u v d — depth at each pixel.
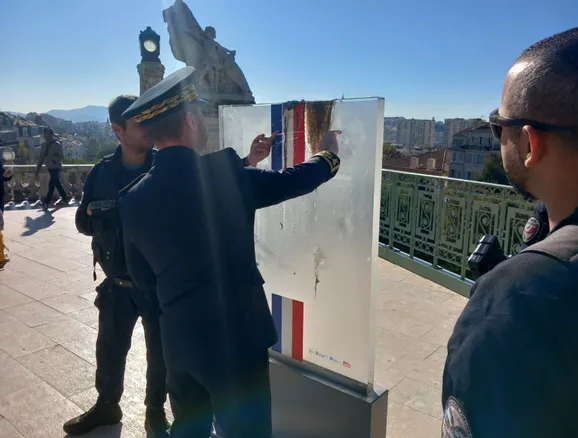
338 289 1.91
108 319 2.36
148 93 1.61
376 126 1.68
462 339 0.74
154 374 2.26
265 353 1.71
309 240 1.97
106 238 2.24
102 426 2.53
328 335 1.97
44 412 2.64
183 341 1.58
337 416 1.95
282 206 2.04
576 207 0.73
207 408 1.76
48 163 9.46
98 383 2.46
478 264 1.11
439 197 4.82
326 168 1.67
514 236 3.95
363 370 1.87
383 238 6.02
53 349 3.38
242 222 1.59
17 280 4.95
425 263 5.09
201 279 1.56
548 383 0.63
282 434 2.17
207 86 12.65
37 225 7.82
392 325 3.78
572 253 0.66
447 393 0.76
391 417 2.56
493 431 0.67
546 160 0.74
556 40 0.75
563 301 0.63
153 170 1.62
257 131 2.06
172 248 1.55
